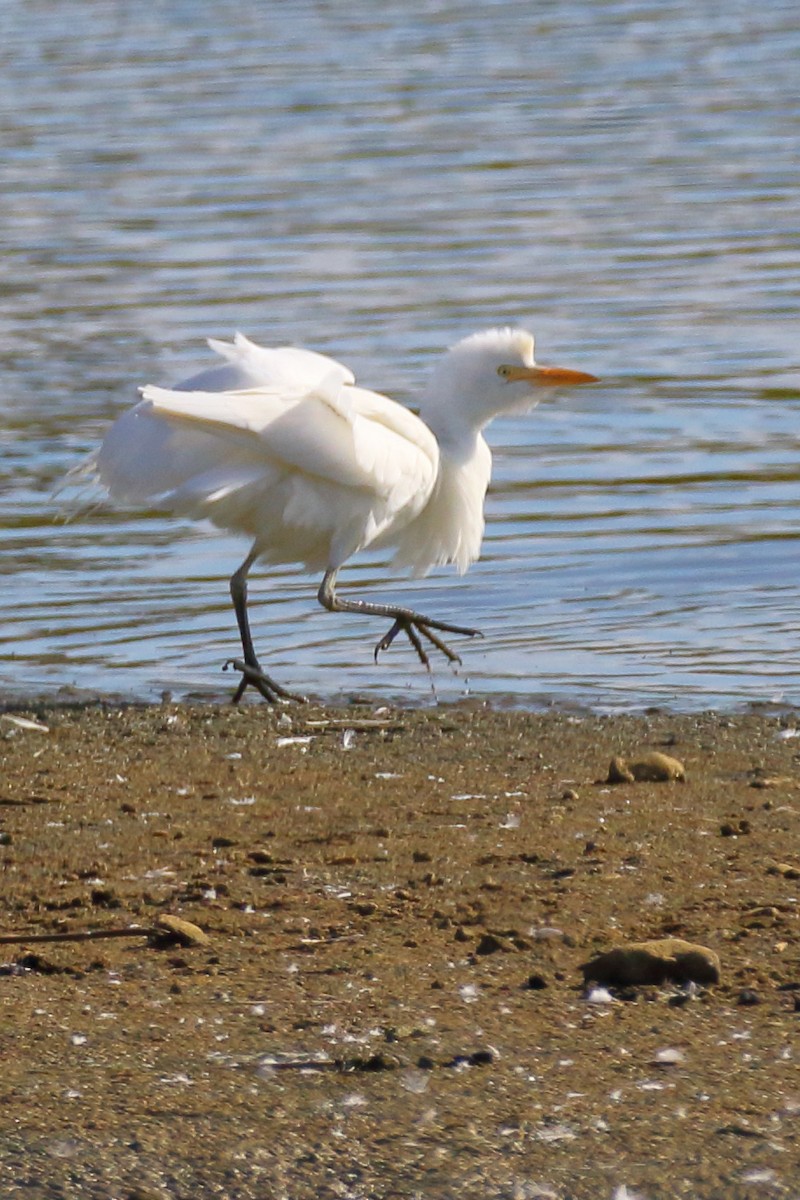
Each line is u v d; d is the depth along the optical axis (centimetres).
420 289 2488
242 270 2592
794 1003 725
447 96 3675
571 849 926
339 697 1311
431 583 1581
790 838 935
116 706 1283
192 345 2250
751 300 2433
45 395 2081
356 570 1628
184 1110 646
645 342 2277
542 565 1609
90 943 809
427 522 1431
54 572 1617
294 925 826
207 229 2803
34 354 2228
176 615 1516
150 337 2289
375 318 2358
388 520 1312
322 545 1311
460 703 1292
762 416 2023
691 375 2162
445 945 798
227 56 4009
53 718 1248
